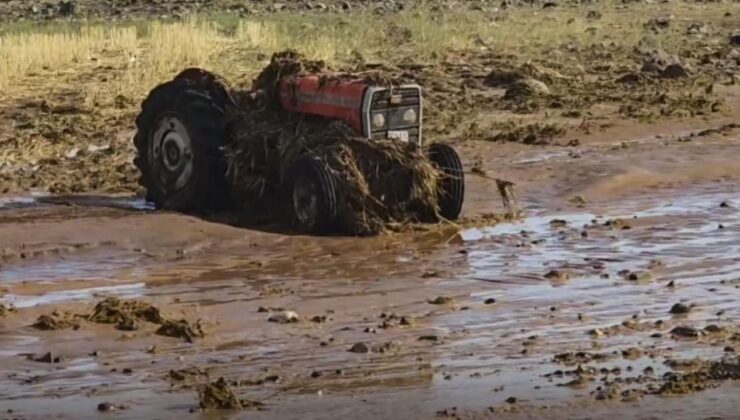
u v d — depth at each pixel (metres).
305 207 18.56
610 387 12.22
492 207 20.20
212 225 18.66
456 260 17.22
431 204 19.00
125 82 32.75
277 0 59.38
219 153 19.77
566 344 13.64
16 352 13.57
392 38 42.19
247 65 36.03
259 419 11.60
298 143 19.00
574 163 23.38
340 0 59.53
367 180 18.72
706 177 22.44
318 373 12.81
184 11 55.47
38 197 21.42
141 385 12.59
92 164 24.36
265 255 17.56
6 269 16.92
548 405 11.84
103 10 56.50
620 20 50.16
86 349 13.64
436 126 28.02
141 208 20.38
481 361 13.14
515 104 30.91
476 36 42.91
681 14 52.47
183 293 15.75
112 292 15.82
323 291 15.78
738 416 11.48
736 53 39.34
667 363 12.93
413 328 14.27
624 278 16.28
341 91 19.09
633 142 25.98
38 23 49.66
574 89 33.19
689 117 28.95
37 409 11.96
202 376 12.79
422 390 12.31
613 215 19.84
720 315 14.66
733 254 17.47
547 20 49.81
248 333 14.15
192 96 19.95
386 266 16.94
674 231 18.77
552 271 16.48
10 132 27.66
